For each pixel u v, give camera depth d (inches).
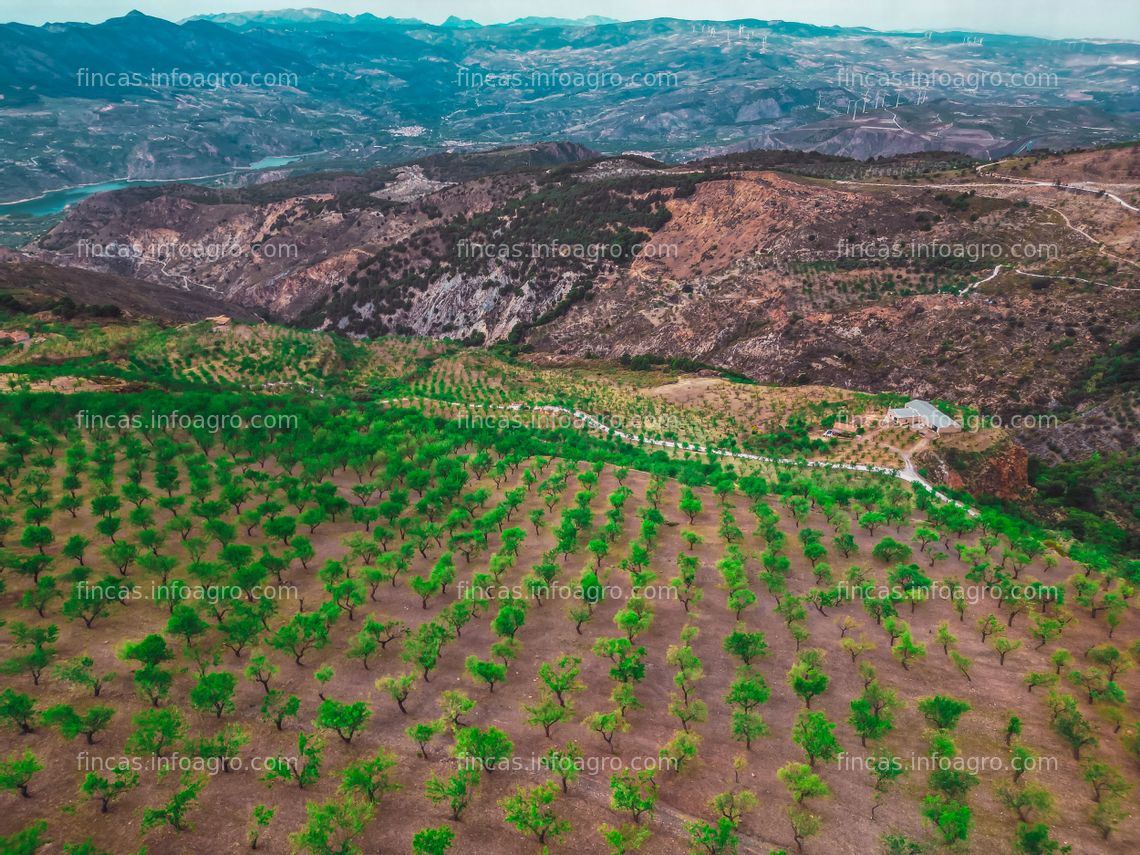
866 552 3198.8
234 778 1717.5
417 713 2017.7
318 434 3998.5
